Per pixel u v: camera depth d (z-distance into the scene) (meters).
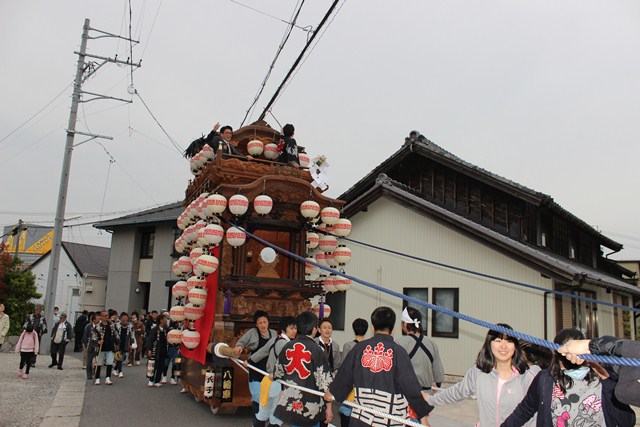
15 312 23.66
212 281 9.59
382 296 15.69
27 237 45.66
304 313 5.96
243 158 10.34
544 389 3.64
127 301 29.11
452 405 10.89
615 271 25.50
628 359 2.62
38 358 18.75
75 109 19.95
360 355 4.58
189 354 10.69
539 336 12.43
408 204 15.23
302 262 10.02
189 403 10.41
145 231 29.70
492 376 4.22
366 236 16.59
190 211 10.89
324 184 10.13
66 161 19.66
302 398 5.58
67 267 34.00
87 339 14.70
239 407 9.68
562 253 18.23
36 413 9.07
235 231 8.94
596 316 16.05
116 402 10.42
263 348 7.08
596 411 3.41
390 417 4.09
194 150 11.95
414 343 6.26
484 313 13.48
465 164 16.08
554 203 15.10
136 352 19.06
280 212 9.85
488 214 16.53
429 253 14.92
